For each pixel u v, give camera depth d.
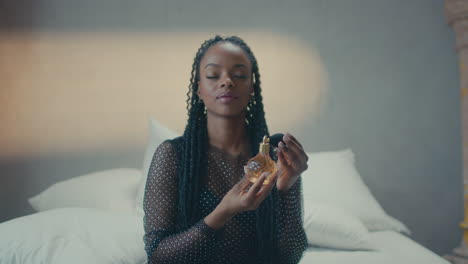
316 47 2.96
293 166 1.26
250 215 1.36
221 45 1.37
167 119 2.81
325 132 2.97
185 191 1.35
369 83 3.01
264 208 1.37
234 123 1.42
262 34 2.92
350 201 2.42
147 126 2.78
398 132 3.03
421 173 3.04
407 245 2.19
